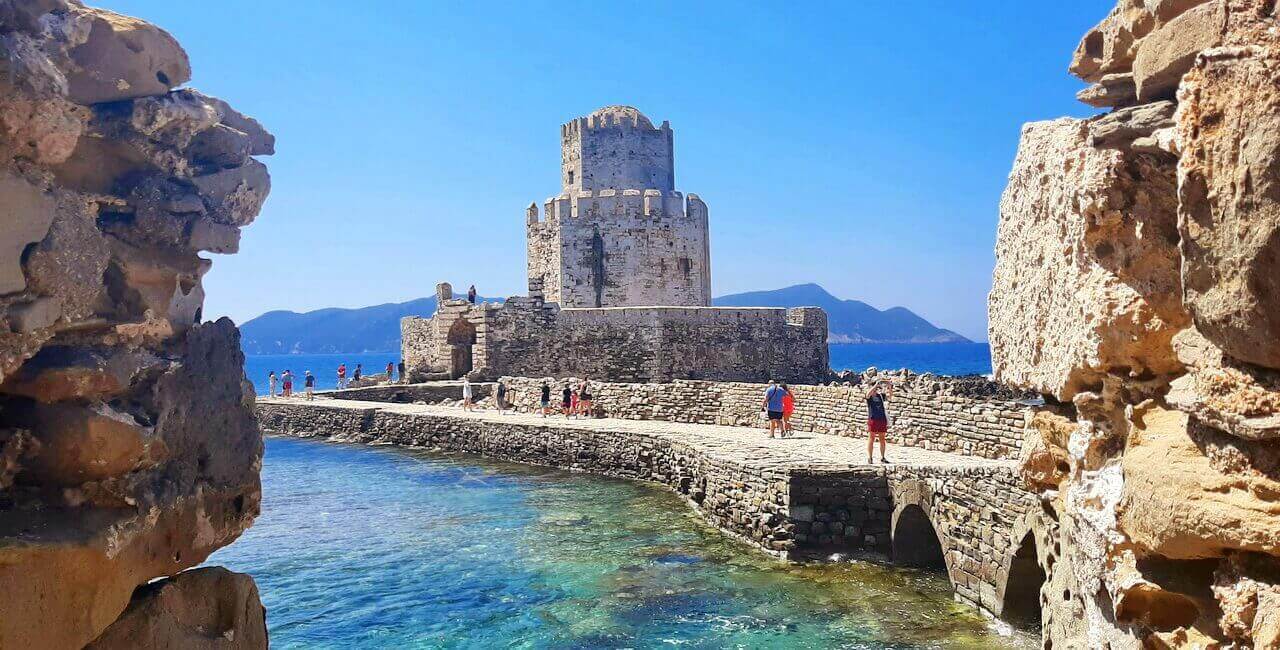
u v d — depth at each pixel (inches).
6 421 171.3
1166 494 155.1
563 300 1831.9
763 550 681.0
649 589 594.9
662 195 1857.8
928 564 627.5
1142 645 169.3
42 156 162.9
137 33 184.2
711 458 795.4
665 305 1849.2
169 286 198.7
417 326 2084.2
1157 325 173.0
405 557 709.9
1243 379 144.0
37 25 166.9
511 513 880.9
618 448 1085.8
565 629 523.2
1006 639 465.4
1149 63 169.8
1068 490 208.4
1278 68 128.4
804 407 1019.9
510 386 1556.3
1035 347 223.8
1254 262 133.0
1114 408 190.5
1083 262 190.4
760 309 1830.7
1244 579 144.6
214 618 215.9
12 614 154.0
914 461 688.4
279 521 866.8
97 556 166.2
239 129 226.8
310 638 522.9
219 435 211.5
